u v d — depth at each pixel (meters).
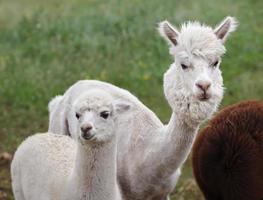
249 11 22.64
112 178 8.71
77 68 17.42
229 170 8.92
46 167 9.25
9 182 12.55
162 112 15.34
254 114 9.08
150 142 9.55
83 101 8.48
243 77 17.22
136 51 18.72
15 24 21.75
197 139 9.43
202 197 11.98
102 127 8.41
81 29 20.22
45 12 22.75
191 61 8.86
